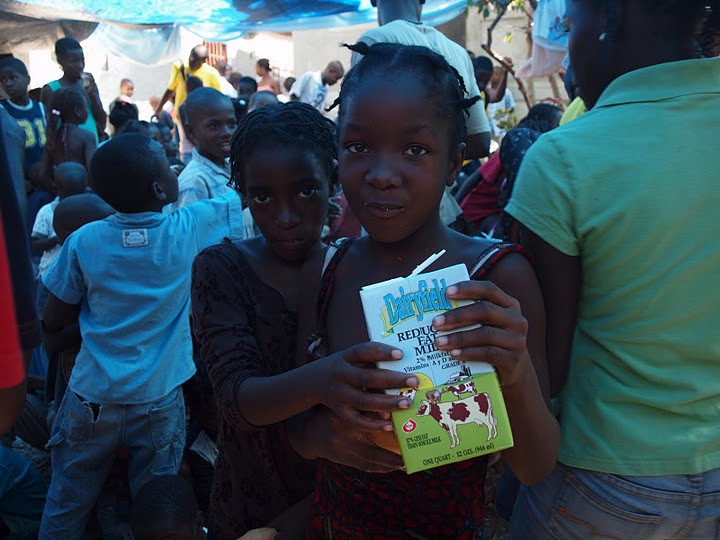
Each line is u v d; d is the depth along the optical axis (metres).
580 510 1.57
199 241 2.93
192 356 3.09
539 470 1.31
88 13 7.25
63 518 2.84
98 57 13.00
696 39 1.50
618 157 1.49
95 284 2.77
